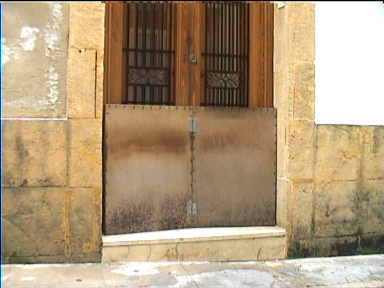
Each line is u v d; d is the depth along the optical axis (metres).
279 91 6.10
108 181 5.59
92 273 4.97
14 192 5.13
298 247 5.86
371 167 6.18
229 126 6.05
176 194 5.86
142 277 4.90
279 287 4.71
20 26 5.17
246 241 5.69
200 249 5.56
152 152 5.78
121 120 5.67
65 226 5.25
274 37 6.21
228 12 6.12
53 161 5.22
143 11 5.87
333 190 5.99
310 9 5.92
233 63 6.12
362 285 4.84
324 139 5.96
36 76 5.19
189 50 5.98
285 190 5.91
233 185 6.05
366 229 6.14
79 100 5.29
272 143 6.17
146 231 5.74
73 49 5.27
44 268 5.07
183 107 5.90
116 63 5.74
